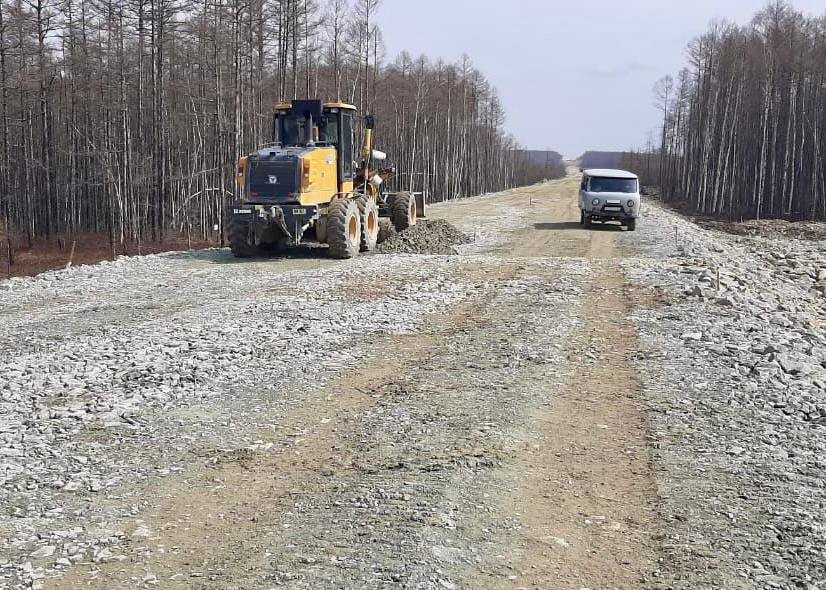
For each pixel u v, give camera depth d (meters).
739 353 9.45
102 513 5.21
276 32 38.91
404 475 5.85
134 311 12.28
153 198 46.12
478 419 7.15
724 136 65.31
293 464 6.11
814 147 56.94
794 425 6.96
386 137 73.94
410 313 12.23
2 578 4.34
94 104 45.12
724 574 4.44
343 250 18.69
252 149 40.00
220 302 12.97
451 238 23.80
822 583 4.33
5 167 42.16
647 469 6.00
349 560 4.55
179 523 5.07
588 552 4.71
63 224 54.56
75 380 8.22
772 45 63.69
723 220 56.34
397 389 8.14
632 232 27.86
